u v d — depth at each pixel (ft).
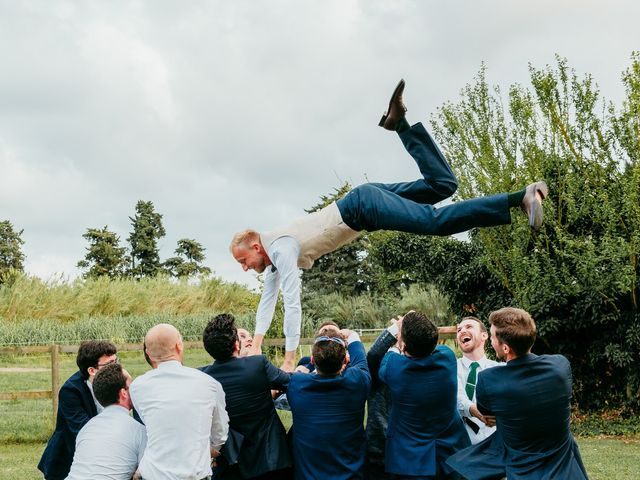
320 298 92.38
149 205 167.02
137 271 161.79
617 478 23.49
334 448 13.03
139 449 12.28
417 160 13.79
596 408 38.78
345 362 14.17
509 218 12.85
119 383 12.71
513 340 11.71
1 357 60.39
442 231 13.07
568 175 35.42
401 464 12.91
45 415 38.06
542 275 36.22
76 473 11.95
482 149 37.35
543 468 11.44
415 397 12.85
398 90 12.98
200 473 11.57
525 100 37.04
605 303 35.29
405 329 12.92
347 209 13.71
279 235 14.14
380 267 46.26
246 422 13.09
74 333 65.51
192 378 12.12
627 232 35.04
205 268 167.22
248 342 15.16
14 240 156.15
